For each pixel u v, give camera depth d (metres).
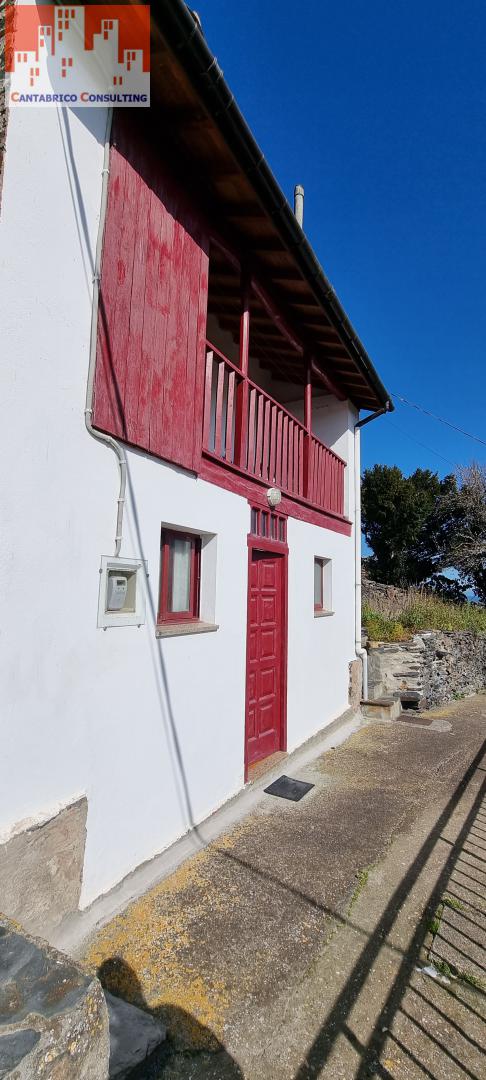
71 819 2.50
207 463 4.04
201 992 2.24
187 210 3.77
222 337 6.83
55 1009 1.18
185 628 3.62
